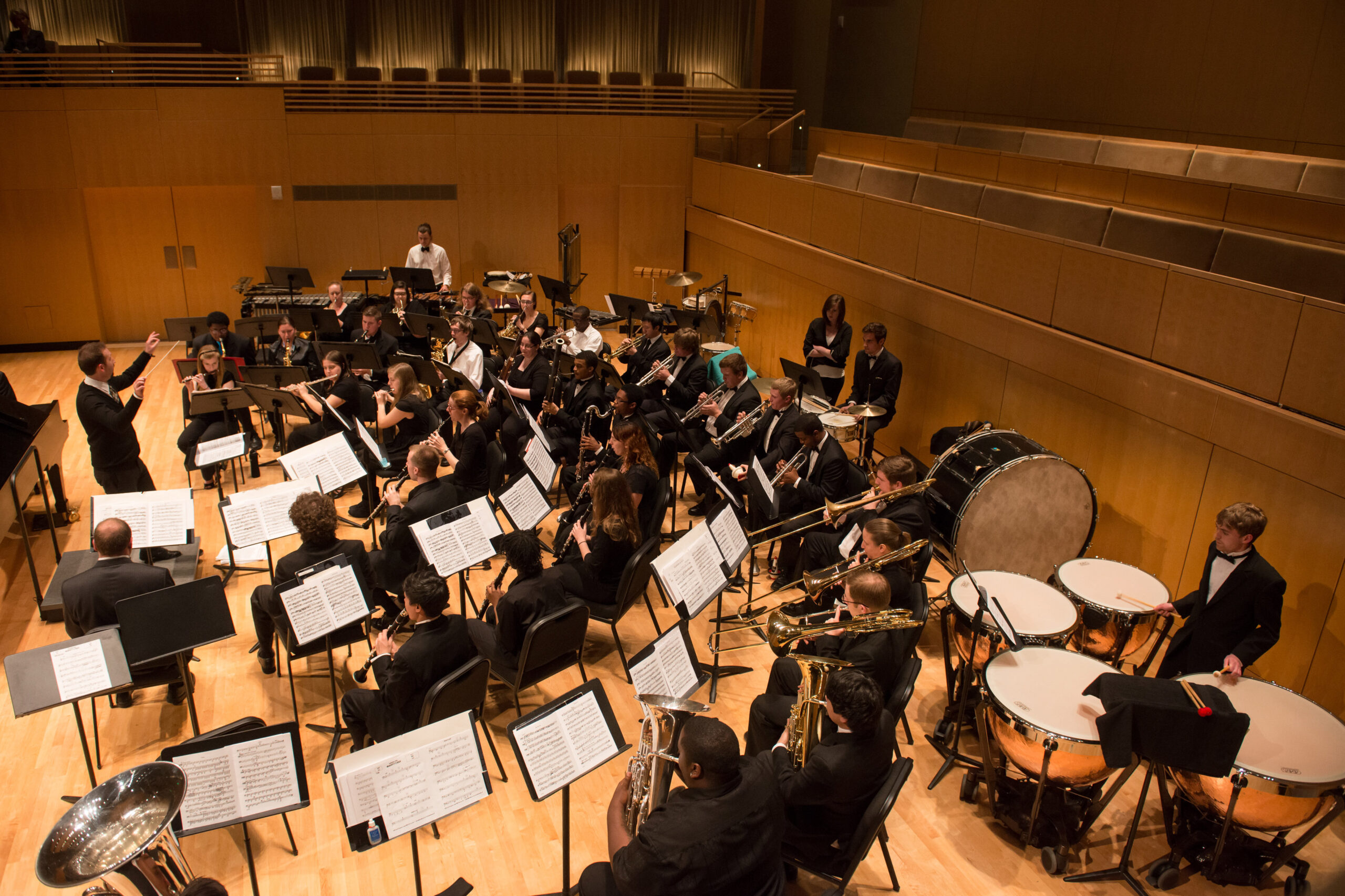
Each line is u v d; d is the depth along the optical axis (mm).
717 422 7742
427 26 14719
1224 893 4066
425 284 11727
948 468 5996
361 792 3381
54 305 12820
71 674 4211
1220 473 5488
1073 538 6051
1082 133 11453
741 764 3010
